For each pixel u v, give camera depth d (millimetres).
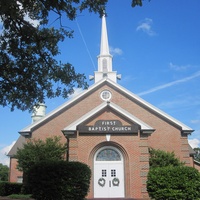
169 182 19578
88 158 24078
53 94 17203
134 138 24500
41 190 18297
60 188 18203
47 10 14789
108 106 24891
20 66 16344
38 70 16672
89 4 14688
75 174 18547
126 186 23922
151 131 24500
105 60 36438
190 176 19719
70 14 14898
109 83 30609
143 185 23594
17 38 15836
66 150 26719
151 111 29781
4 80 16625
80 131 24375
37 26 15688
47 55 16453
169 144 28844
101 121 24625
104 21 38188
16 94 16922
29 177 18906
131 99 30188
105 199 22594
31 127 29016
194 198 19328
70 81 16812
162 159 26344
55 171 18484
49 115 29406
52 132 29016
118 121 24656
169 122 29406
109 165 24484
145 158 24078
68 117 29500
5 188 27094
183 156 28500
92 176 24125
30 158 25344
